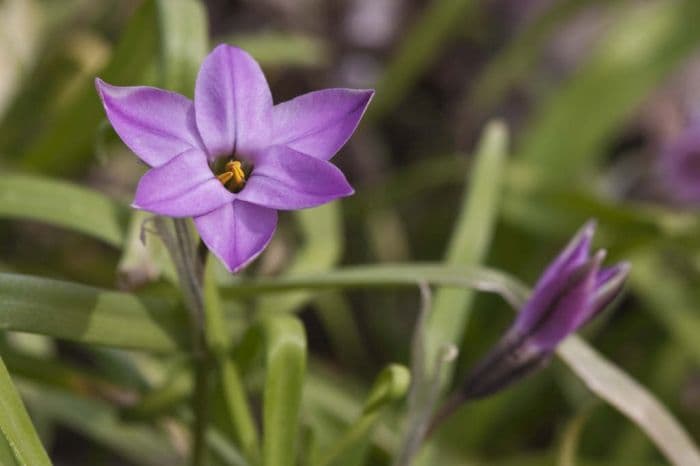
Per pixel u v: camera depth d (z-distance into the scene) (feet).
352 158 2.25
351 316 2.07
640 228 1.67
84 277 1.66
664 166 2.13
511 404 1.82
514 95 2.38
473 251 1.49
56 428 1.80
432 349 1.41
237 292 1.31
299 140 1.08
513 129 2.34
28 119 1.68
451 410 1.24
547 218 1.83
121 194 1.94
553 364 1.82
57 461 1.78
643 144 2.36
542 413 1.87
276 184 1.06
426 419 1.23
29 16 1.75
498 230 1.91
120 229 1.35
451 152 2.35
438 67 2.43
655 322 1.93
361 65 2.39
